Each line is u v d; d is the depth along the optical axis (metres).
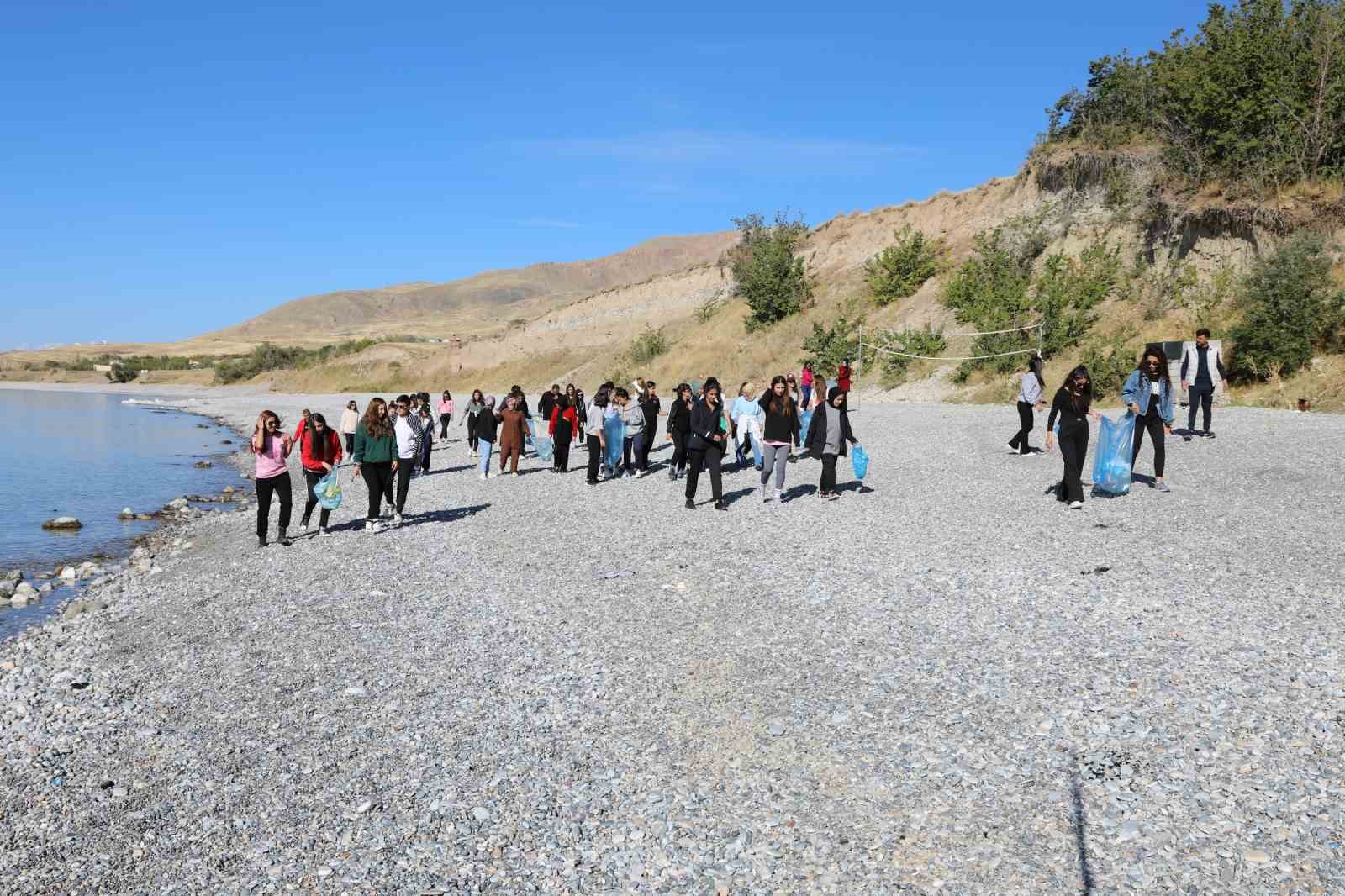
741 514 13.96
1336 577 8.84
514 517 15.03
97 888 5.07
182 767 6.45
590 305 78.06
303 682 7.91
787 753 6.05
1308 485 13.23
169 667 8.56
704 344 52.34
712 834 5.19
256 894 4.91
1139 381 13.42
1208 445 17.38
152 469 30.52
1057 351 31.16
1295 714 6.00
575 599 9.80
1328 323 24.02
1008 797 5.32
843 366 22.11
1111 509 12.62
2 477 28.27
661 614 9.11
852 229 58.25
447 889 4.84
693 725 6.55
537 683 7.54
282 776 6.21
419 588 10.73
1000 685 6.83
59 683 8.33
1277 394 23.39
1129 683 6.67
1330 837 4.70
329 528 15.15
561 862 5.02
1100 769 5.52
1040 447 19.05
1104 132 37.94
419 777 6.07
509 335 81.94
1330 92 29.28
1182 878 4.48
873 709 6.60
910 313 41.62
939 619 8.40
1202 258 30.12
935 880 4.63
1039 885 4.53
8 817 5.91
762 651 7.89
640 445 19.38
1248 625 7.67
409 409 15.05
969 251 43.59
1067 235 36.09
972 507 13.35
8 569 15.38
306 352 121.44
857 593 9.32
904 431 23.36
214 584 11.74
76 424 54.69
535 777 5.96
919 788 5.50
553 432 20.77
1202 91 31.16
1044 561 10.05
